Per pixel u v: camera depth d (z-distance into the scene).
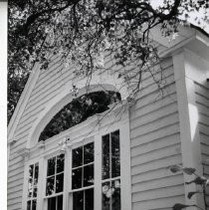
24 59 6.14
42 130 8.80
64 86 8.02
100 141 6.42
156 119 5.42
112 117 6.25
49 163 7.97
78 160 6.95
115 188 5.84
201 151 4.82
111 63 6.64
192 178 4.59
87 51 6.06
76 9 6.01
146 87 5.75
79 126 7.07
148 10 5.19
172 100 5.25
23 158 9.07
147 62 5.65
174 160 4.96
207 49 5.33
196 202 4.45
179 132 5.00
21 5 5.66
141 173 5.42
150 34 5.85
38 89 9.12
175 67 5.30
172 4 5.25
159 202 5.02
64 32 6.20
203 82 5.36
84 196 6.56
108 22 5.48
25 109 9.54
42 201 7.71
